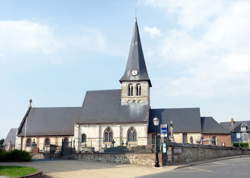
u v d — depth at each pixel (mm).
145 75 56250
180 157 28375
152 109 58031
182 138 52906
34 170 16703
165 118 55656
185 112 56219
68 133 55625
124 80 55906
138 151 27531
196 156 31594
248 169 21031
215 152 36438
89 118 53844
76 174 18625
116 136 51875
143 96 54781
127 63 58469
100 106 55625
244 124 70938
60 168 21453
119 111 54125
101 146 51844
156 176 18031
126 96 55281
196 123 53906
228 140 53281
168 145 27078
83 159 30656
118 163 27453
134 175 18891
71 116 58812
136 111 53500
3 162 25234
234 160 31438
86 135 52938
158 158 25312
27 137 56156
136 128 51656
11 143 68562
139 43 59562
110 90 58156
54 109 60625
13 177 14039
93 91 58688
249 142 68000
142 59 58375
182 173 19422
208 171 20297
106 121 52812
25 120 58688
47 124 57719
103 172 20016
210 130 53875
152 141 52344
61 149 34625
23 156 26500
